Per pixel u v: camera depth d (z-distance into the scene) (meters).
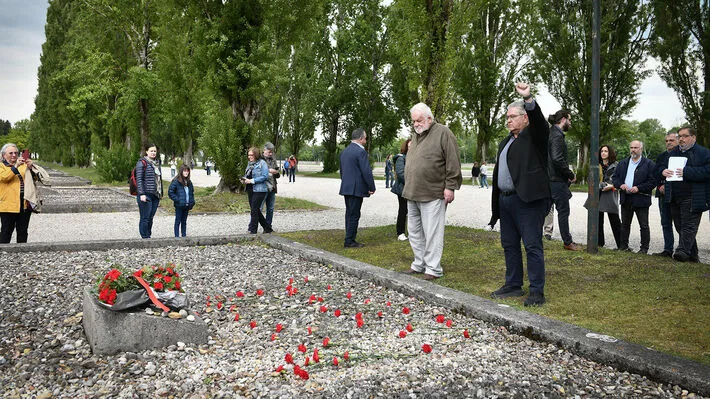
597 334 3.79
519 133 4.92
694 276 5.97
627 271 6.28
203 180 38.78
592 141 7.41
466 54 34.12
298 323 4.51
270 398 3.01
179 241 8.77
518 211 4.97
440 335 4.13
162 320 3.90
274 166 10.70
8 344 3.98
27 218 8.56
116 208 16.70
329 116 49.12
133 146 31.94
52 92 56.88
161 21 26.41
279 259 7.55
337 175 48.06
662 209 7.48
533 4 32.53
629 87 29.69
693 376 3.02
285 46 21.19
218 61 19.08
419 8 13.67
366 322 4.52
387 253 7.89
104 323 3.73
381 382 3.20
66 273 6.39
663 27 23.67
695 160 6.80
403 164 9.09
